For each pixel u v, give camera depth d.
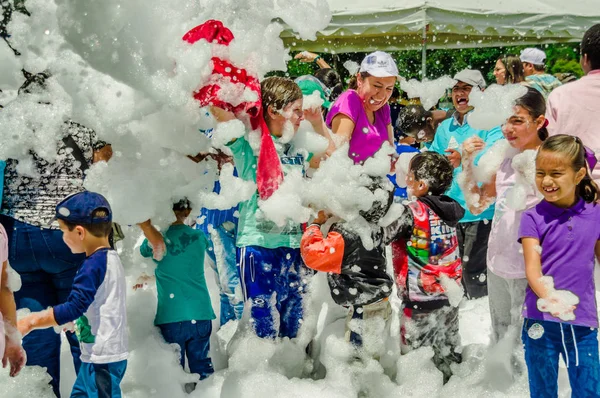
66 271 3.26
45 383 3.24
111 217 3.09
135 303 3.65
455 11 8.36
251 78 3.57
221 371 3.63
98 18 3.30
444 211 3.63
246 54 3.59
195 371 3.57
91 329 2.99
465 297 5.02
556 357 3.11
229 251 4.12
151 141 3.54
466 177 4.12
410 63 14.51
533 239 3.15
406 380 3.61
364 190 3.55
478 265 4.98
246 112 3.56
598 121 3.97
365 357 3.66
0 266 2.88
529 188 3.63
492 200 4.09
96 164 3.32
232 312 4.09
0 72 3.26
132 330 3.52
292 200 3.54
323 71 5.87
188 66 3.40
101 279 2.98
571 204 3.14
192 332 3.52
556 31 8.70
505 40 9.80
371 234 3.55
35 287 3.26
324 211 3.71
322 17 3.97
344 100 4.22
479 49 15.16
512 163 3.72
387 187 3.73
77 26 3.29
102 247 3.05
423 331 3.63
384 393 3.59
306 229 3.64
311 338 3.88
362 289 3.59
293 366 3.75
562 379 3.52
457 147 4.89
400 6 8.39
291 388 3.47
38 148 3.19
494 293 3.81
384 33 8.56
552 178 3.09
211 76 3.47
